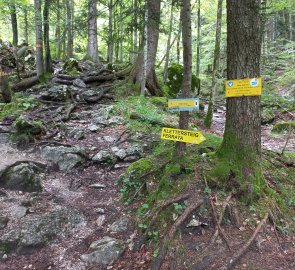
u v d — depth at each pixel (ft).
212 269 11.95
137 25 28.78
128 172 19.22
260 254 12.67
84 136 25.31
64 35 38.42
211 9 67.72
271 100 49.29
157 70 69.15
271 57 71.82
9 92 30.83
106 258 13.76
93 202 18.02
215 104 52.90
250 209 14.53
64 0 54.60
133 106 31.83
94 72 45.32
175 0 24.82
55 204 17.28
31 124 23.35
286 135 33.96
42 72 40.91
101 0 38.37
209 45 71.56
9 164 18.84
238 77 15.69
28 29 73.87
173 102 16.57
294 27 89.30
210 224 14.06
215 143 20.80
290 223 14.64
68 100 33.96
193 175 16.22
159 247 13.28
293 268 12.07
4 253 13.85
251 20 15.08
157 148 22.53
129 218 16.19
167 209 14.90
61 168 20.76
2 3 38.45
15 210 16.02
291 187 17.62
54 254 14.23
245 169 15.71
